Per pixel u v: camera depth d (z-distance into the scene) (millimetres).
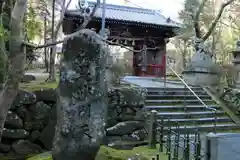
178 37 20359
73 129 5168
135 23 19031
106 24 18984
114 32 19266
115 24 19188
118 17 19016
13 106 7492
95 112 5324
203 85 11766
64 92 5309
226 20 24266
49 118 7797
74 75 5273
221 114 10273
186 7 16516
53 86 8852
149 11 21859
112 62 8773
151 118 7383
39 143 7723
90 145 5223
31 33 12492
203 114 9891
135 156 6551
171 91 11203
